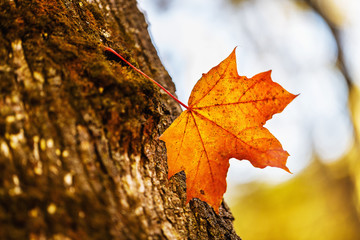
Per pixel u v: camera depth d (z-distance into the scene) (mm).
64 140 444
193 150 491
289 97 487
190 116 497
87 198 434
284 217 2656
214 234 484
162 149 498
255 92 494
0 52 458
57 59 462
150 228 451
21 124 441
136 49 574
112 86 465
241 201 3000
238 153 493
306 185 2859
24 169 429
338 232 2299
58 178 433
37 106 448
